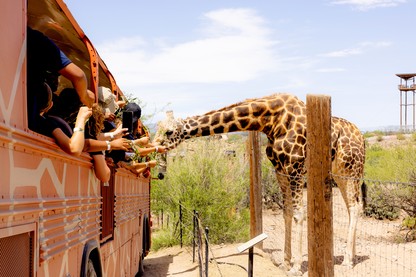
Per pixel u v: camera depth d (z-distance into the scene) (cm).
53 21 491
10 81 288
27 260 307
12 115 289
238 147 1647
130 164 800
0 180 266
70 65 394
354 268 982
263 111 1024
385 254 1091
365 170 2041
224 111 1051
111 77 637
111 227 628
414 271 929
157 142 1045
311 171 645
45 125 376
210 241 1419
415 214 1357
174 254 1317
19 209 290
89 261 483
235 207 1532
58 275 376
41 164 334
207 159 1499
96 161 502
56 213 368
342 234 1309
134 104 763
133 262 867
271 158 1053
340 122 1091
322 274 634
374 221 1505
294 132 999
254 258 1080
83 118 408
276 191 1905
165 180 1523
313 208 642
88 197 473
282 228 1496
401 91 5359
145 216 1094
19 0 306
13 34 295
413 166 1591
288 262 1002
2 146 269
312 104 645
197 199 1436
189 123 1052
